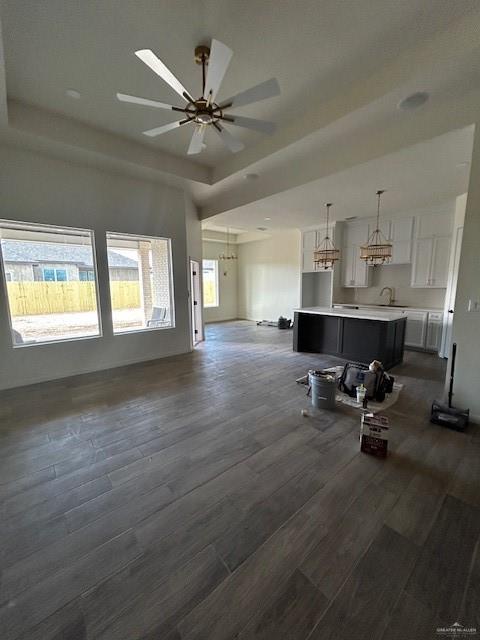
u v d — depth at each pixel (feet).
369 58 7.66
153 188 15.37
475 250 8.51
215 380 12.78
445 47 6.79
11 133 10.04
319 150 11.57
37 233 15.05
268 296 29.25
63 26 6.59
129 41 7.07
